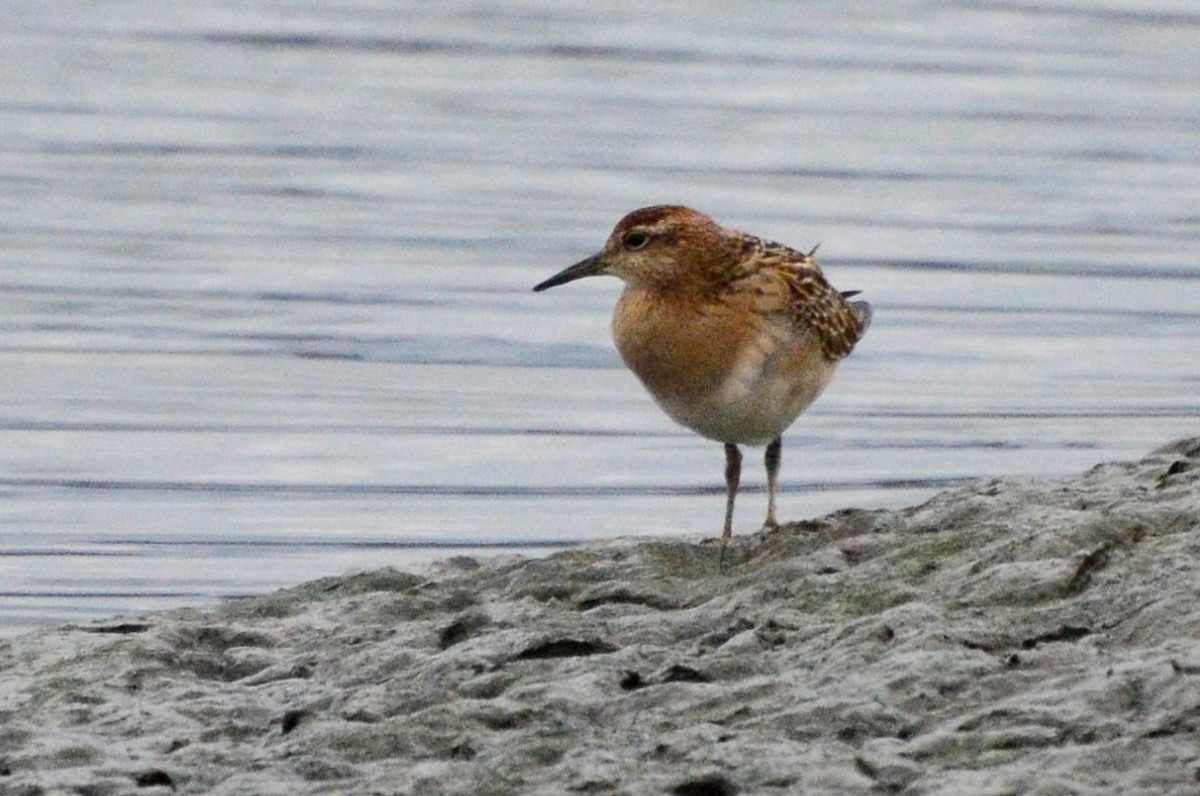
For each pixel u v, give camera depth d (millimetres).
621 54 33750
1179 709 7441
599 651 9023
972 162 28016
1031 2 35781
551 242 24734
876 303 22469
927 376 20094
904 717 7855
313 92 31656
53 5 36188
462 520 16297
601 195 26688
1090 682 7770
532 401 19406
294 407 19219
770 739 7801
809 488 16906
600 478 17266
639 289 11742
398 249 24500
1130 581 8688
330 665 9406
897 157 28281
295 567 15172
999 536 9547
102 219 25297
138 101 30922
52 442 18156
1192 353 20781
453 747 8156
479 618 9625
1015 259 23953
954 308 22391
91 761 8484
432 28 35562
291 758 8250
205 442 18203
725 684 8344
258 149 28688
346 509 16516
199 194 26594
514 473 17438
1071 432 18422
